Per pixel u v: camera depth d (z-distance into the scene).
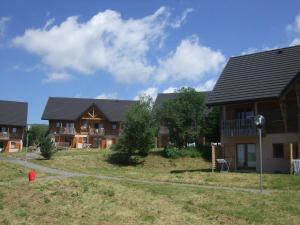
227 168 35.62
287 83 33.47
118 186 23.11
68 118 85.38
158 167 46.62
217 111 55.78
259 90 34.59
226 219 15.86
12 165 37.53
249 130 34.50
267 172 33.94
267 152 34.22
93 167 43.19
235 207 17.67
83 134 86.00
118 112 87.81
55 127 85.88
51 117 85.38
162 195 20.47
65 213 17.17
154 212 16.94
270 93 33.56
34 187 23.41
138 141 50.16
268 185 24.36
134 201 19.08
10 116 86.75
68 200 19.72
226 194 20.56
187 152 50.84
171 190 21.78
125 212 16.98
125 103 90.81
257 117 22.72
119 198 19.80
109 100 91.12
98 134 86.00
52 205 18.78
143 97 52.22
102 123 87.06
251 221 15.52
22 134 87.38
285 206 17.59
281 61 36.31
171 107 55.31
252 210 17.06
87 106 88.38
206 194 20.61
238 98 35.25
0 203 19.56
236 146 36.19
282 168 33.28
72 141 85.75
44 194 21.28
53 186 23.56
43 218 16.52
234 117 36.97
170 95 78.25
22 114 87.88
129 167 46.47
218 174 29.80
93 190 21.89
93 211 17.34
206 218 16.05
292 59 35.81
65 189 22.42
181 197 19.94
